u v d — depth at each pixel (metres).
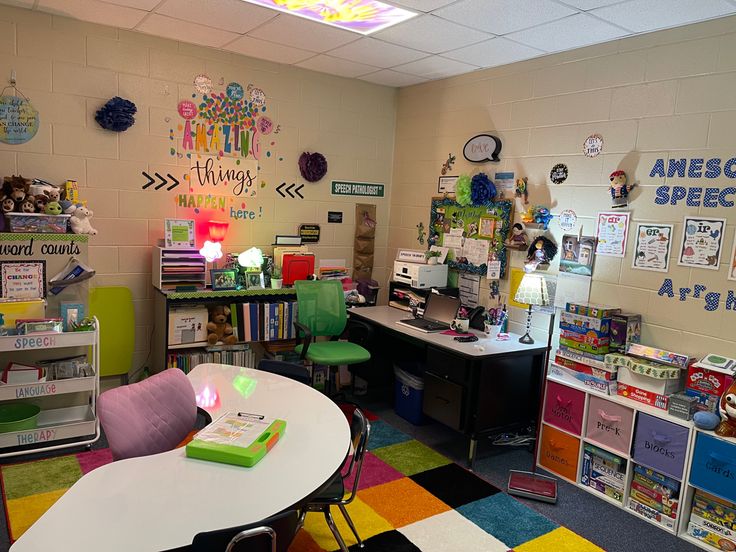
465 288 4.55
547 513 3.03
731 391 2.70
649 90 3.27
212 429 2.08
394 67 4.42
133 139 4.01
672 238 3.16
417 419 4.15
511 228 4.14
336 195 5.04
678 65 3.12
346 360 3.95
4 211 3.24
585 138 3.62
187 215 4.30
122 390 2.19
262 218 4.65
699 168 3.04
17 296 3.29
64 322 3.37
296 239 4.77
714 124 2.97
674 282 3.16
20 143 3.62
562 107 3.76
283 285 4.54
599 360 3.27
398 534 2.74
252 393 2.57
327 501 2.23
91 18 3.63
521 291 3.71
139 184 4.07
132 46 3.91
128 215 4.06
